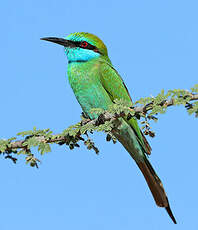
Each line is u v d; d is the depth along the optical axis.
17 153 8.88
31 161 8.72
